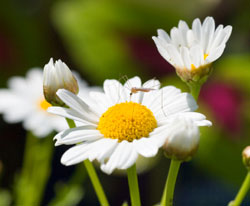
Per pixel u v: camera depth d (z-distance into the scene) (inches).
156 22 21.0
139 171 17.1
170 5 21.5
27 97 15.7
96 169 20.2
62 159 11.3
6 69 21.1
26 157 20.7
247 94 19.3
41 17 22.2
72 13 20.4
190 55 12.0
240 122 18.7
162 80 19.8
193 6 21.5
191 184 20.4
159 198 19.7
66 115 11.7
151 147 11.2
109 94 12.3
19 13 22.2
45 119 15.3
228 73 20.0
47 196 20.0
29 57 21.7
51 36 22.1
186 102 11.9
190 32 12.3
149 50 20.3
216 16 21.4
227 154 18.1
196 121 11.6
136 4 21.2
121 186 20.4
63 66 12.0
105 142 11.4
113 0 21.0
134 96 12.1
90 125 11.7
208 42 12.2
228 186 20.0
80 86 16.1
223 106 19.0
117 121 11.6
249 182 12.1
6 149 21.0
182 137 11.4
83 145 11.5
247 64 20.2
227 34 12.1
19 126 21.3
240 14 21.3
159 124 11.7
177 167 11.6
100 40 19.9
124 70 19.5
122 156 11.2
